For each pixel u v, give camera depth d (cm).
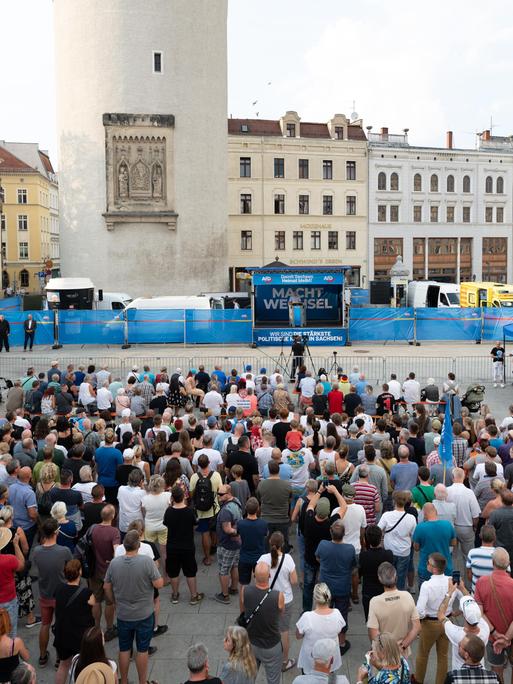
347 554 830
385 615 690
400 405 1733
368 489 967
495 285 4212
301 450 1189
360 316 3488
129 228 4944
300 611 977
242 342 3462
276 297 3556
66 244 5038
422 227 6644
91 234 4934
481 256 6844
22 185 8762
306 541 915
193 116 4934
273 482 1016
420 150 6538
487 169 6738
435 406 1903
